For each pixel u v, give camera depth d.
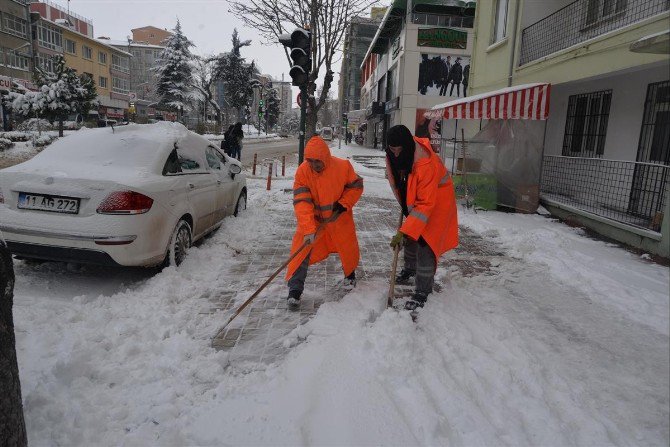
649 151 8.21
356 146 53.66
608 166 9.16
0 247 2.08
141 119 58.16
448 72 32.12
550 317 4.36
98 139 5.56
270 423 2.63
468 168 10.32
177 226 5.29
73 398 2.84
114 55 66.88
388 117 41.34
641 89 8.46
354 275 4.90
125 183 4.56
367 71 63.19
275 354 3.51
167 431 2.55
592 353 3.67
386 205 10.74
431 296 4.57
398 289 4.87
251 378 3.11
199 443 2.49
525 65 11.09
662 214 6.84
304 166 4.36
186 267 5.32
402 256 6.23
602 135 9.63
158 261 4.92
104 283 4.93
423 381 3.10
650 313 4.48
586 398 3.05
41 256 4.54
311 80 15.81
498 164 9.98
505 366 3.33
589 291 5.02
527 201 9.77
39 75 25.16
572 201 9.55
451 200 4.29
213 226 6.70
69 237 4.39
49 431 2.53
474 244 7.14
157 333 3.68
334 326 3.84
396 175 4.52
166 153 5.50
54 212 4.49
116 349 3.42
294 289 4.36
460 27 31.70
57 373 3.00
